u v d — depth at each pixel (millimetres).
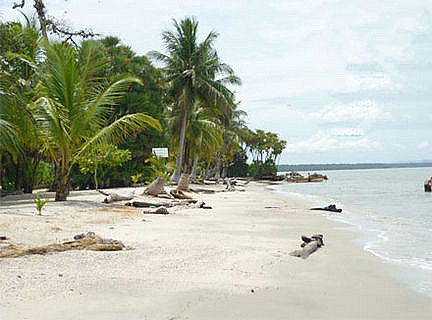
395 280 6219
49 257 6219
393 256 8180
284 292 5266
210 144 46000
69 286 4934
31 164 24609
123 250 7156
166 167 34438
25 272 5359
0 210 11875
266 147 104750
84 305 4359
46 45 15586
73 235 8414
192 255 7098
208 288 5207
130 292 4879
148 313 4223
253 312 4445
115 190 25484
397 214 17719
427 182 37938
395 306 4930
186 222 12148
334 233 11484
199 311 4383
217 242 8633
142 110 33406
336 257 7922
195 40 38219
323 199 28344
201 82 36844
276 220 14008
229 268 6344
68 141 15812
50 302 4387
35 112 15484
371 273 6660
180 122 40312
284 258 7379
